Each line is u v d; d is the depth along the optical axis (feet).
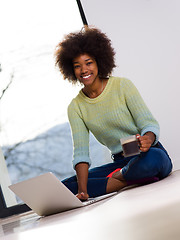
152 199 3.51
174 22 13.76
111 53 7.73
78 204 5.81
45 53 14.55
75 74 7.68
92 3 13.52
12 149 14.35
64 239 2.77
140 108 7.19
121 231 2.37
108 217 3.18
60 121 14.49
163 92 13.43
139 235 2.09
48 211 6.23
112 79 7.58
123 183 6.93
